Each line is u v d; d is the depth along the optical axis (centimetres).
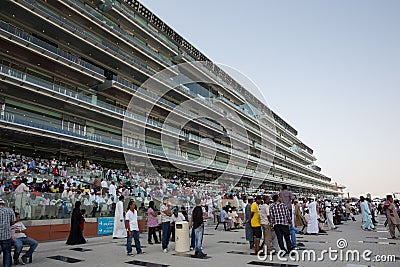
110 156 3122
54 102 2686
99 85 3177
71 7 2933
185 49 3216
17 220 759
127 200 1462
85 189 1703
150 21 3756
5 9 2477
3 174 1576
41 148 2666
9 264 671
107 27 3244
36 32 2803
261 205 868
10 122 2162
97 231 1373
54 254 887
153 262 754
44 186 1540
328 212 1619
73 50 3098
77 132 2653
